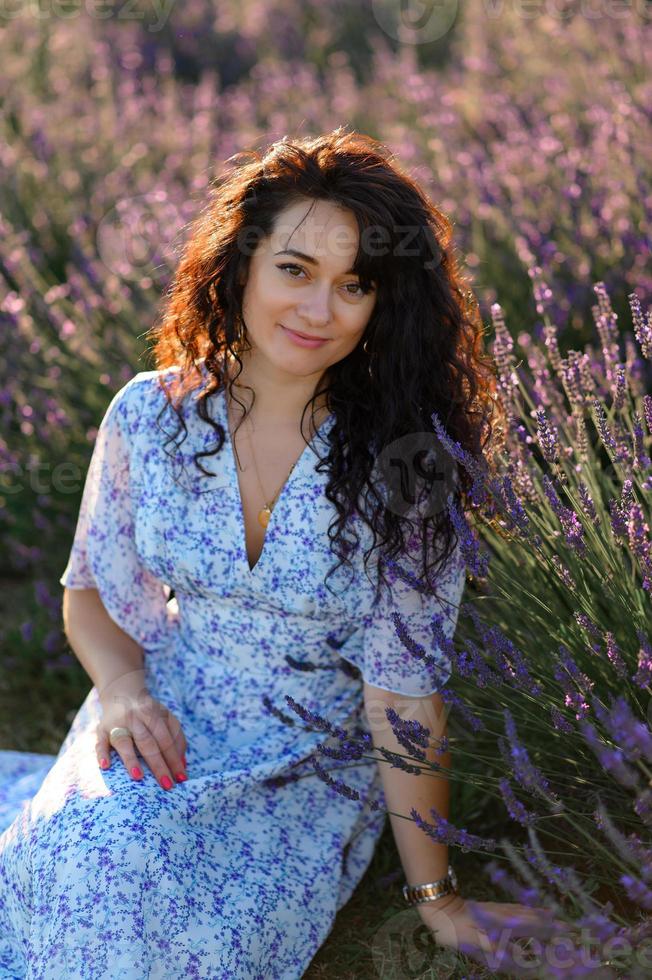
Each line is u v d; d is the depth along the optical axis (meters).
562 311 2.79
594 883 1.89
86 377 3.20
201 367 1.92
